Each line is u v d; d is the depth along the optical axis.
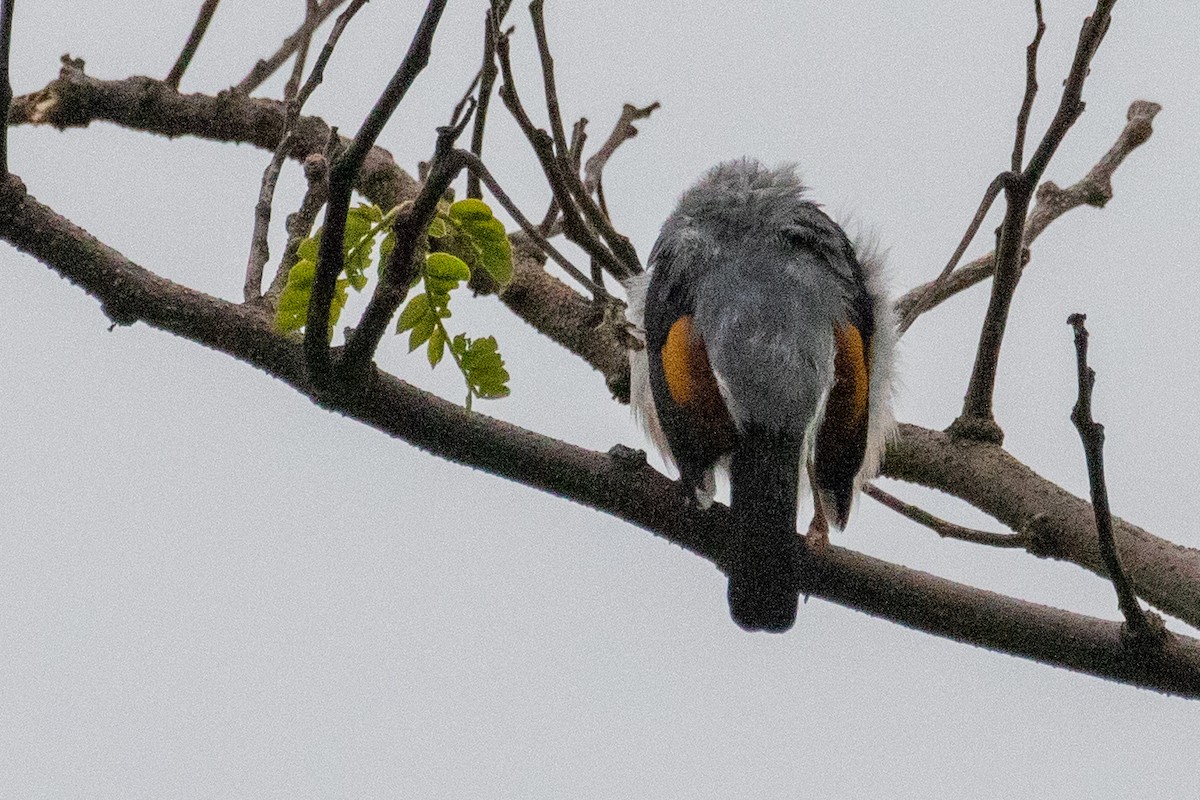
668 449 11.43
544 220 11.52
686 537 10.05
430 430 9.46
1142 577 10.77
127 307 9.09
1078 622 9.75
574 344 12.34
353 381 8.63
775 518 9.84
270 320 9.07
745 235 11.07
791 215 11.18
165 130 12.84
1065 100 9.96
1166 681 9.58
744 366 10.16
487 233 8.08
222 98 12.91
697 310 10.55
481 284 12.35
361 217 7.91
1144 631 9.48
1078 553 11.00
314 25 10.58
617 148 12.09
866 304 11.13
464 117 7.50
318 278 7.86
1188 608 10.63
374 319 8.11
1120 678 9.67
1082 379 8.46
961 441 11.64
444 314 8.11
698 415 10.20
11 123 12.44
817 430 10.46
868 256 11.64
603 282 11.04
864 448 10.68
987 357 11.52
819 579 10.00
